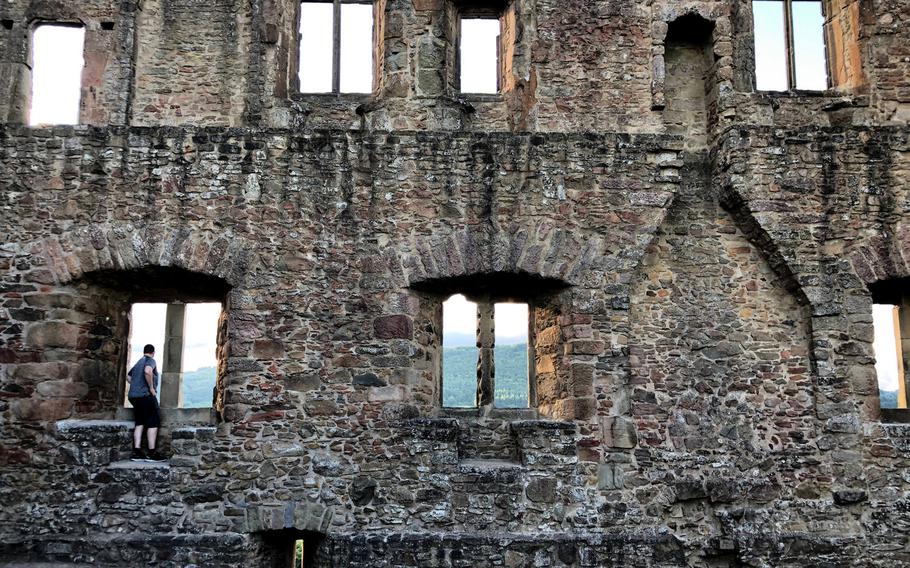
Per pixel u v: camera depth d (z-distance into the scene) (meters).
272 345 8.03
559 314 8.42
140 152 8.27
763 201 8.58
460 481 7.84
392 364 8.09
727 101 9.31
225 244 8.16
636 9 9.73
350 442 7.92
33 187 8.17
